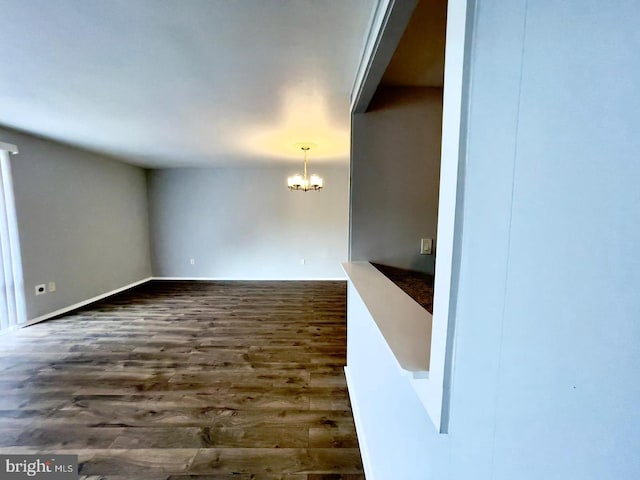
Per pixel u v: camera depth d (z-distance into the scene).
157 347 2.91
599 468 0.25
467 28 0.47
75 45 1.54
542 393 0.33
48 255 3.66
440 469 0.62
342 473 1.50
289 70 1.80
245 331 3.32
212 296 4.73
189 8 1.25
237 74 1.85
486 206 0.45
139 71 1.83
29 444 1.68
